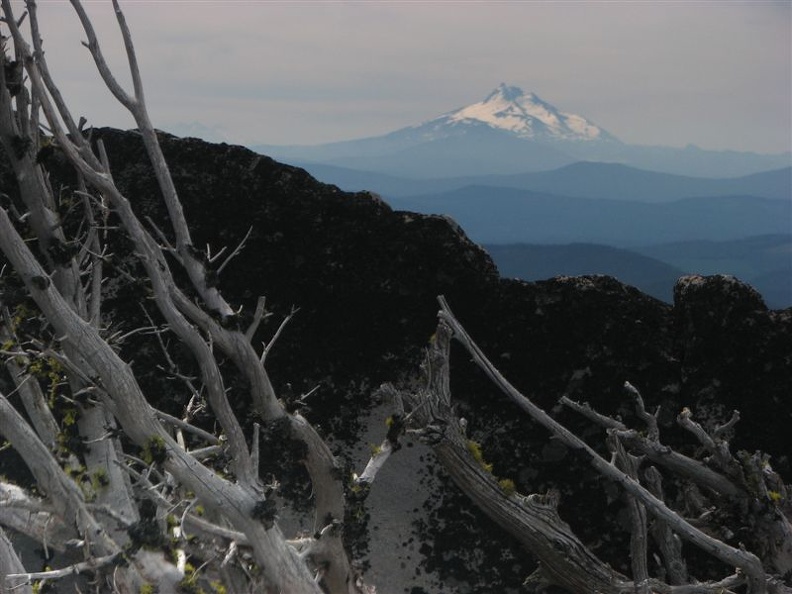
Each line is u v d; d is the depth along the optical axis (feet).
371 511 88.69
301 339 98.94
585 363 96.68
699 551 88.89
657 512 60.59
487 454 94.99
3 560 42.06
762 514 62.39
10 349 52.80
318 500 56.34
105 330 57.77
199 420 92.07
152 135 51.98
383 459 58.65
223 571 52.75
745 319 93.71
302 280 100.01
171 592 46.26
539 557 62.95
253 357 53.21
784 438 92.02
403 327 98.89
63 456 52.31
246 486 48.49
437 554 87.30
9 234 44.24
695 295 95.71
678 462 65.51
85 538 45.68
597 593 62.03
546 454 94.32
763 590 59.57
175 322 48.26
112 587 46.16
